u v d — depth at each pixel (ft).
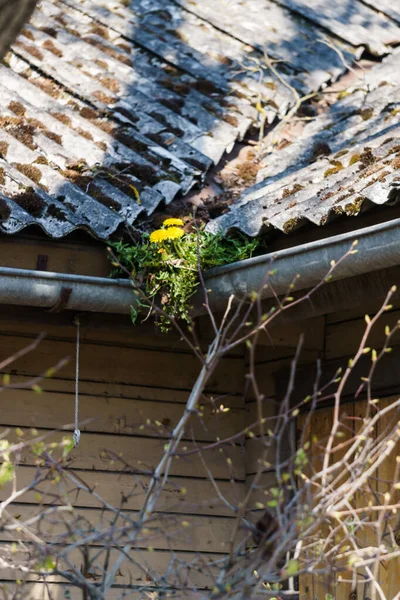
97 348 18.76
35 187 17.30
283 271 14.97
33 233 16.19
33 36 24.64
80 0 27.17
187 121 22.62
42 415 18.06
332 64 25.81
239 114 23.24
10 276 15.42
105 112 21.85
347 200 14.94
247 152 22.45
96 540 10.15
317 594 16.94
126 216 17.43
